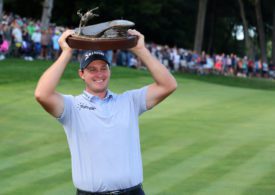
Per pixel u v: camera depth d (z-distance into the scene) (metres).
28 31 29.64
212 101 21.36
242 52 70.06
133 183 5.60
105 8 49.56
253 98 22.81
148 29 55.81
